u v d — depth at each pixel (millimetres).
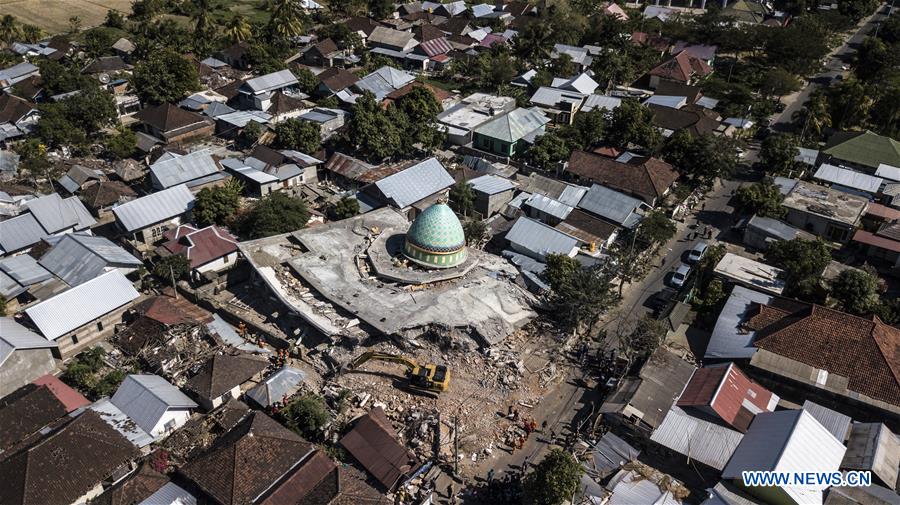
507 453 66750
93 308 78750
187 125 130750
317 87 156250
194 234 91312
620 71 166875
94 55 170625
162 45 176875
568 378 76562
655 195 109500
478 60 169000
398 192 106938
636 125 126000
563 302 82438
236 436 62281
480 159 122438
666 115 139625
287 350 78500
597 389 75062
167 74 142250
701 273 93625
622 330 84562
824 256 92125
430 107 134625
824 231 106188
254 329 81875
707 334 84250
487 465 65312
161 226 99750
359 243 95312
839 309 86188
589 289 81000
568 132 132250
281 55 180125
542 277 90812
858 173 120000
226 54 173875
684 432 66562
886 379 71625
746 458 62344
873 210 109625
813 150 128625
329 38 188500
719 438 65688
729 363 74062
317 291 84875
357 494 57875
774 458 60625
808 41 171500
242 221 99250
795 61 172000
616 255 93125
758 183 112625
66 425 61594
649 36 196250
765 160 124938
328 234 96250
